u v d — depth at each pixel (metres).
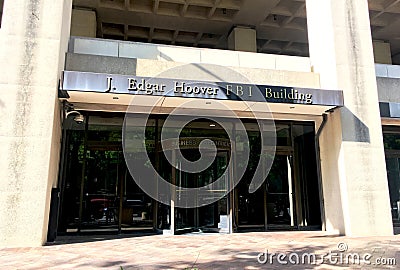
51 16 7.63
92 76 7.47
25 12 7.52
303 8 14.22
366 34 9.72
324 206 9.88
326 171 9.80
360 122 9.19
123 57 8.73
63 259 5.57
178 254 6.02
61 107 8.35
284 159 10.69
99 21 14.63
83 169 9.23
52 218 7.77
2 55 7.24
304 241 7.60
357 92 9.30
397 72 10.47
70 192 9.07
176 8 14.32
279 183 10.52
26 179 6.90
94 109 9.11
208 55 9.45
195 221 9.44
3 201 6.74
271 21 15.22
